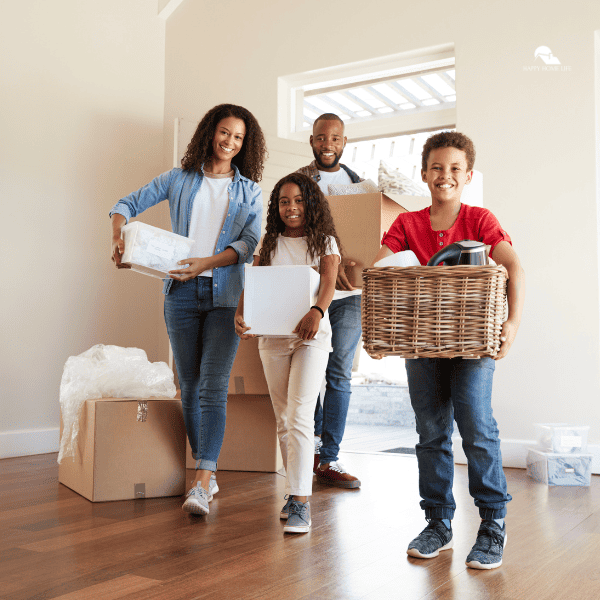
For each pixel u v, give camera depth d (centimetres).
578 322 305
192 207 225
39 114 351
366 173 392
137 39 418
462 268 136
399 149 382
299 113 407
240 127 226
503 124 329
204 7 425
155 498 230
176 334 221
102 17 393
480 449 156
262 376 284
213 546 170
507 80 329
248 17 409
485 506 159
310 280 189
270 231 208
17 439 328
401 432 474
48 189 354
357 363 351
